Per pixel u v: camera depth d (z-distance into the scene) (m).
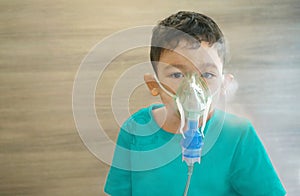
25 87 1.11
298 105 1.14
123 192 0.92
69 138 1.13
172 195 0.88
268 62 1.12
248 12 1.09
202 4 1.08
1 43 1.09
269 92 1.13
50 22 1.08
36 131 1.13
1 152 1.14
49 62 1.10
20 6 1.08
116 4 1.08
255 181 0.89
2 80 1.11
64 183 1.15
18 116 1.12
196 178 0.87
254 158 0.88
